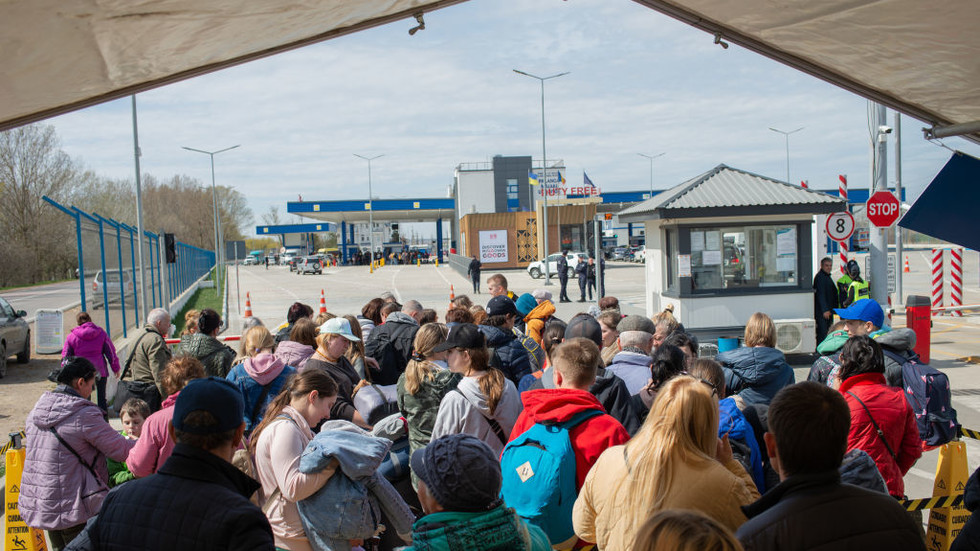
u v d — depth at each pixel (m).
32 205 53.19
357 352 6.52
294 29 3.07
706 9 3.07
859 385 3.98
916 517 4.49
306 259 62.44
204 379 2.66
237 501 2.46
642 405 4.21
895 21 2.80
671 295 13.07
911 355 5.20
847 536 2.15
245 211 118.38
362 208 76.56
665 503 2.52
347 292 38.62
